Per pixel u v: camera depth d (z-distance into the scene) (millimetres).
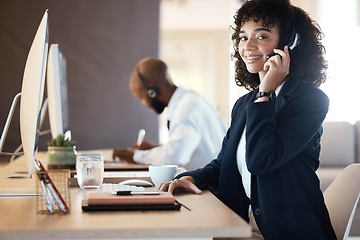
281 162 2197
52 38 7266
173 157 3955
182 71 15273
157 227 1551
